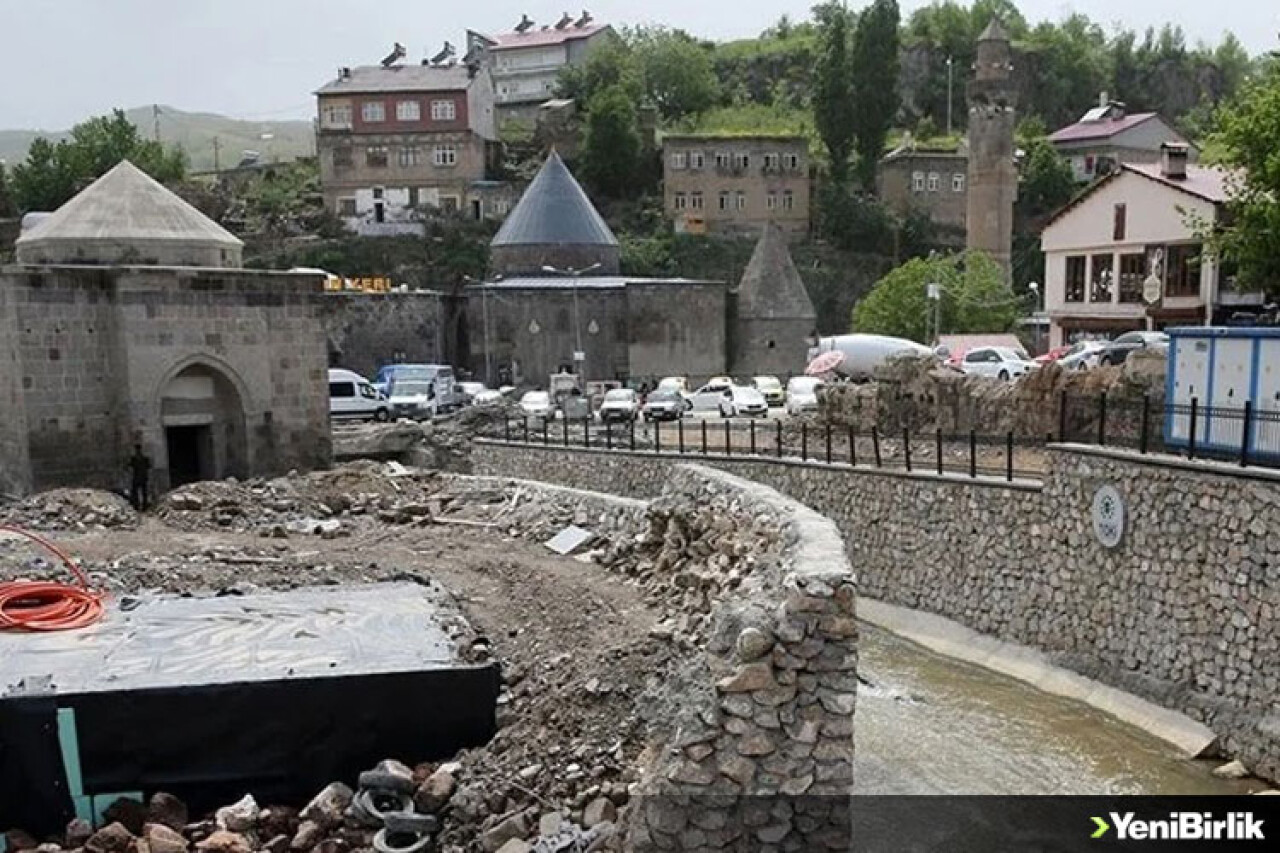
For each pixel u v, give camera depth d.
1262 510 16.89
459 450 41.41
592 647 12.75
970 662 22.66
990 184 77.44
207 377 25.92
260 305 26.19
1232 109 32.94
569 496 20.70
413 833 10.41
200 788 11.23
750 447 33.47
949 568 24.55
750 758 9.05
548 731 11.26
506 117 119.50
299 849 10.35
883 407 35.88
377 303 67.31
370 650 12.69
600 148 100.62
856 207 96.44
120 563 17.38
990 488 23.52
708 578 13.09
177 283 24.84
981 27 131.50
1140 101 131.38
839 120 104.31
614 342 68.12
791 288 71.94
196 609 14.57
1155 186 42.81
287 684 11.42
